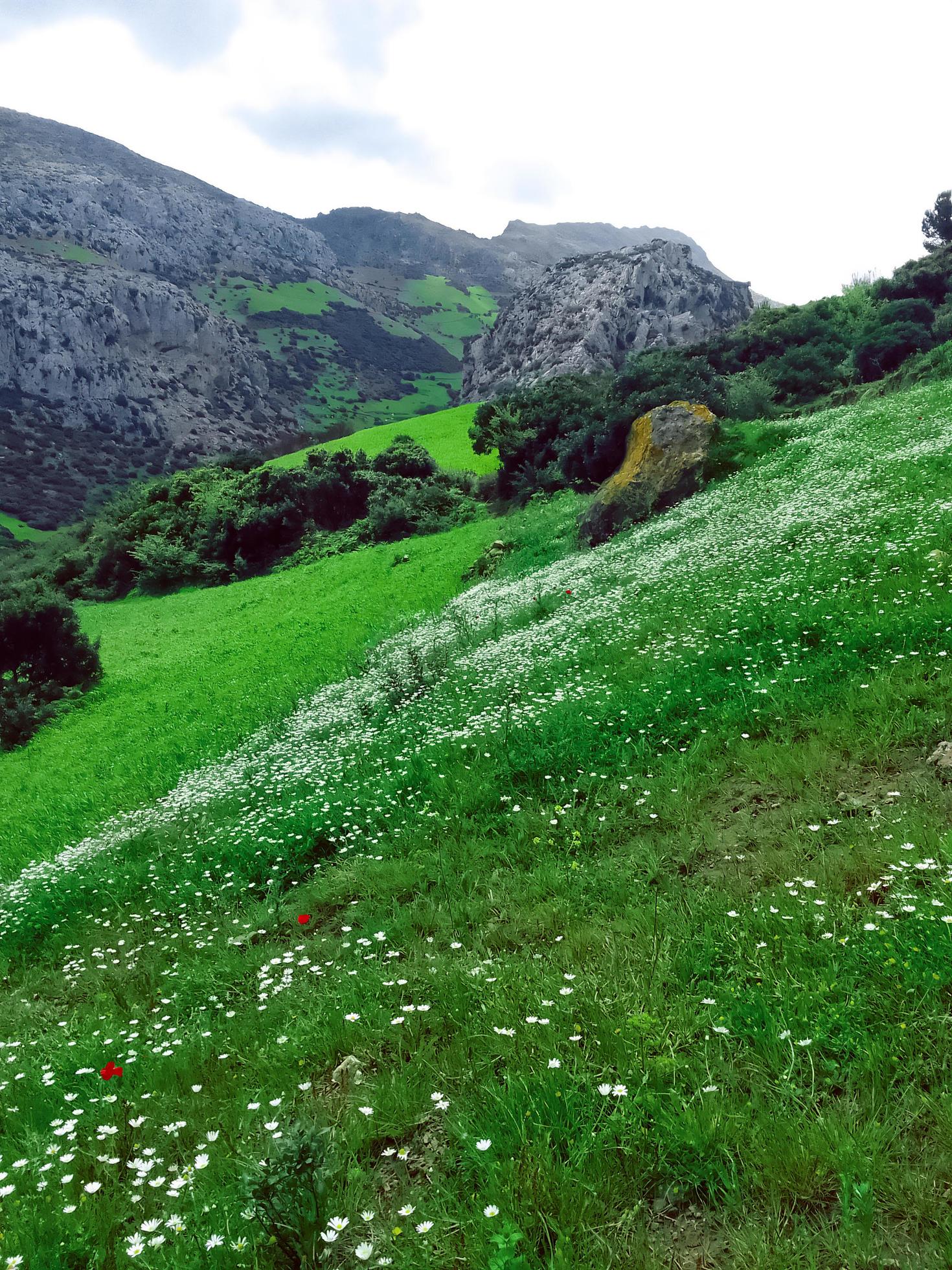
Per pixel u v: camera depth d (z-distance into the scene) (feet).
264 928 21.63
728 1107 9.30
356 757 34.22
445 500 145.48
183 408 617.62
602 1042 11.03
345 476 165.07
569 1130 9.45
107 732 71.77
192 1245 9.06
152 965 21.16
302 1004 15.47
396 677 46.24
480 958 15.44
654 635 36.32
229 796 36.52
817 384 137.69
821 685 23.27
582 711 28.19
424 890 20.34
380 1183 9.84
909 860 13.62
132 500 199.52
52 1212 10.24
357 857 23.58
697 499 72.43
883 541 35.09
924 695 20.39
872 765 18.71
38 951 26.27
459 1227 8.49
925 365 108.68
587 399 133.39
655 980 12.55
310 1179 8.71
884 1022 9.95
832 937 12.10
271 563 154.10
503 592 69.82
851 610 27.96
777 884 14.88
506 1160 9.18
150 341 639.76
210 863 27.89
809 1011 10.62
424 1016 13.57
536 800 23.30
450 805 24.73
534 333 485.15
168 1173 11.10
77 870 32.17
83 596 172.86
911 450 53.47
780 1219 7.80
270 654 81.56
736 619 32.50
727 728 23.06
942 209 237.45
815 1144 8.29
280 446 492.95
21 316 562.25
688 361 122.11
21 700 82.99
